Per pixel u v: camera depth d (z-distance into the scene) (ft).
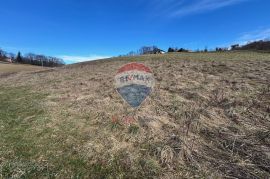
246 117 23.54
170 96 31.12
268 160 16.78
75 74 60.03
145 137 20.58
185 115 24.63
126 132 21.71
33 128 23.65
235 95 29.43
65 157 18.35
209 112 24.86
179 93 32.45
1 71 134.82
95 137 21.17
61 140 20.94
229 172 15.81
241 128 21.48
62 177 16.20
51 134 22.15
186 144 19.06
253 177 15.29
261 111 24.54
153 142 19.66
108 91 36.32
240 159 17.06
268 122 22.27
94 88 39.55
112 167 17.04
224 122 22.94
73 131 22.57
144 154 18.24
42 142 20.72
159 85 37.14
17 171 16.48
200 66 51.60
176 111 25.81
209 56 76.74
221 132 20.93
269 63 50.03
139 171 16.40
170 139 19.92
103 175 16.33
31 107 30.71
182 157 17.52
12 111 29.68
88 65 82.79
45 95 37.32
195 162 16.89
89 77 51.37
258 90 30.68
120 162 17.47
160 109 26.86
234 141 18.95
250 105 26.00
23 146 20.11
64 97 34.73
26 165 17.21
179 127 22.21
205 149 18.58
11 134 22.54
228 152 18.01
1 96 40.01
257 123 22.25
